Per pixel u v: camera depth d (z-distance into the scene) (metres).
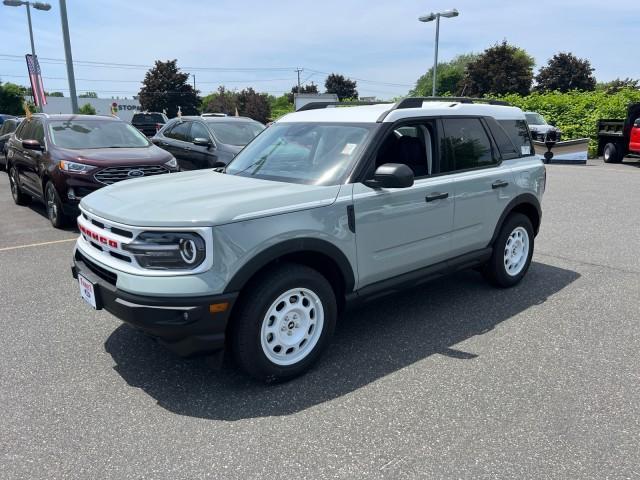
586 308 4.88
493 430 3.01
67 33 16.20
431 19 26.66
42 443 2.91
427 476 2.63
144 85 72.62
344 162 3.91
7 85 53.44
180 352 3.28
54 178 7.68
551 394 3.39
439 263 4.59
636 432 2.98
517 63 57.12
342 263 3.73
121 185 4.16
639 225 8.44
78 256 3.97
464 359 3.88
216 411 3.23
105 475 2.66
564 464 2.71
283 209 3.39
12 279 5.70
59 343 4.17
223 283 3.15
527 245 5.48
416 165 4.36
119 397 3.39
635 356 3.92
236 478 2.63
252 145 4.82
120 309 3.23
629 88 25.81
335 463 2.73
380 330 4.42
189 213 3.18
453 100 4.99
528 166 5.35
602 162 20.98
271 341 3.47
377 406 3.27
